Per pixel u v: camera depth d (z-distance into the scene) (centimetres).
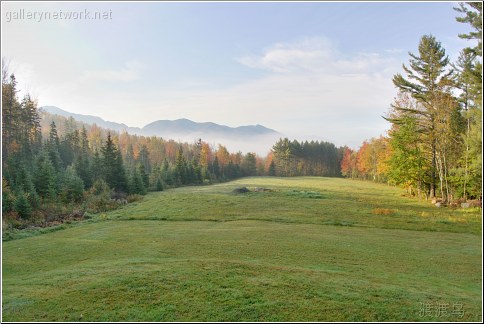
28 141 4753
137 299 848
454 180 3484
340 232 2025
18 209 2475
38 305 819
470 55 2842
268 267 1120
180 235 1894
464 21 2770
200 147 10306
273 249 1492
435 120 3797
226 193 4416
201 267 1098
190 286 925
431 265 1293
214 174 9081
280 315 766
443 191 3956
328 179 8600
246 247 1532
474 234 2062
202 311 785
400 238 1866
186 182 7238
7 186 2680
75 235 2020
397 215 2775
